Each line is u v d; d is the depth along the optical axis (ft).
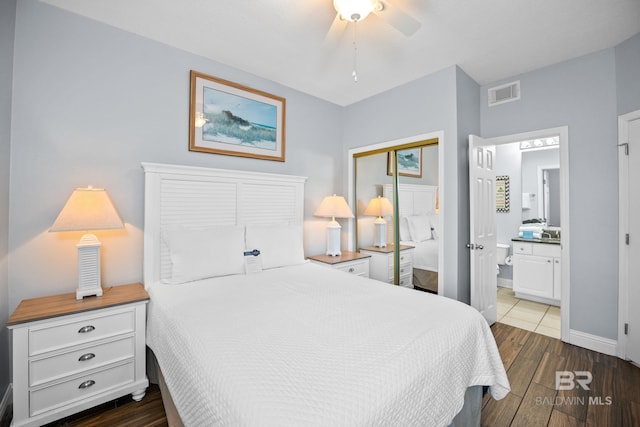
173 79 7.93
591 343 8.14
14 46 5.87
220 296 6.07
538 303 12.35
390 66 8.93
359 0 5.24
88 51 6.69
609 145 7.84
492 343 5.15
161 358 5.08
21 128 5.93
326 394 2.89
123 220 7.12
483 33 7.24
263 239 8.72
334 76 9.68
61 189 6.36
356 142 12.00
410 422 3.20
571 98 8.46
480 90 10.32
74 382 5.30
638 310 7.22
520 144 14.38
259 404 2.75
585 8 6.32
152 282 7.26
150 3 6.18
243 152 9.25
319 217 11.62
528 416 5.56
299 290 6.50
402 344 3.94
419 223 10.16
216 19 6.73
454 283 8.91
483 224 9.36
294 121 10.73
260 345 3.90
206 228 8.12
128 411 5.66
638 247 7.22
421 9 6.34
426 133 9.56
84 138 6.64
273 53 8.24
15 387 4.78
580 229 8.34
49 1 6.12
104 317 5.63
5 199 5.68
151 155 7.57
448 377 3.95
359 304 5.57
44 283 6.19
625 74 7.50
